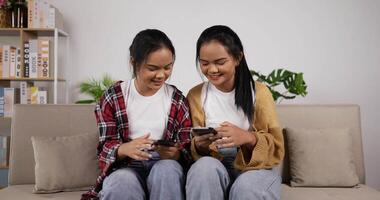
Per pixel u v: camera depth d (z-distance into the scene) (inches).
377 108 114.2
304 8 114.8
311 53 114.9
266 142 48.7
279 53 115.1
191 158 51.5
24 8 107.9
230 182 47.3
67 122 69.1
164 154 48.6
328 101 115.0
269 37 115.2
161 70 47.3
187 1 115.5
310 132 68.6
